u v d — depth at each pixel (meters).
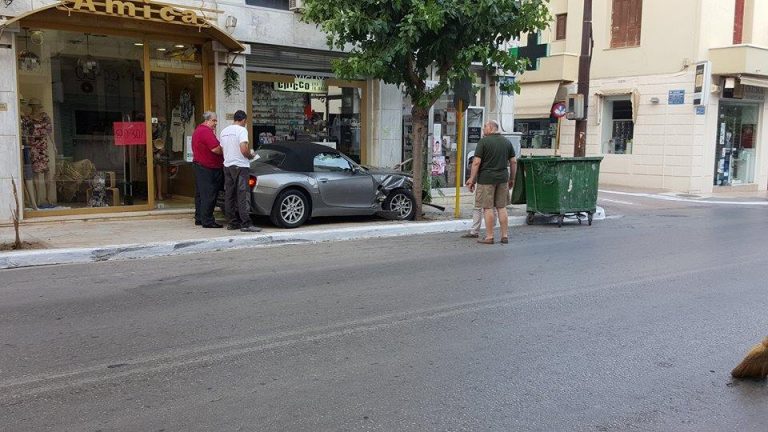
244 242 9.72
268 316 6.10
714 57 20.75
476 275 7.96
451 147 17.56
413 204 12.40
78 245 8.91
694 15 20.78
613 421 4.04
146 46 11.83
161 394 4.33
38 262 8.27
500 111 18.09
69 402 4.20
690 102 21.02
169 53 12.16
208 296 6.79
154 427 3.86
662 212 16.02
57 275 7.74
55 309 6.27
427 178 14.13
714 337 5.64
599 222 13.79
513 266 8.56
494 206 10.48
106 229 10.35
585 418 4.06
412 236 11.18
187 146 12.67
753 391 4.52
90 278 7.59
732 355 5.21
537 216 13.70
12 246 8.64
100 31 11.27
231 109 12.70
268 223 11.51
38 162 11.16
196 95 12.65
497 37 12.00
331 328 5.76
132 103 11.94
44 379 4.57
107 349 5.18
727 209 16.91
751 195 21.19
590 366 4.93
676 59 21.25
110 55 11.61
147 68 11.90
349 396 4.33
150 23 11.16
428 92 11.91
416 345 5.34
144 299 6.66
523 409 4.18
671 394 4.45
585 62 15.09
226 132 10.18
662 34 21.58
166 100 12.34
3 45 10.27
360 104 15.51
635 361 5.05
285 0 13.93
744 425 4.02
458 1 10.76
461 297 6.88
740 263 8.94
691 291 7.27
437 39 11.27
